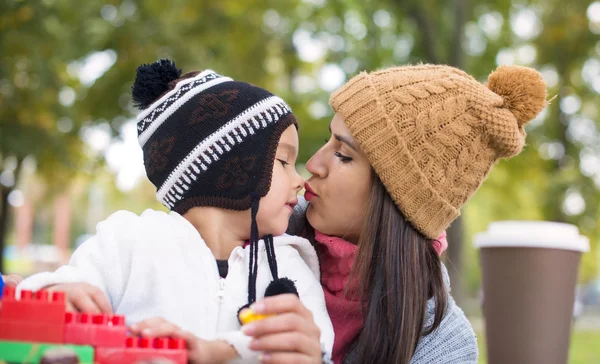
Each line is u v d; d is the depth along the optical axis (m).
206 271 1.62
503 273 2.56
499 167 11.96
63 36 8.11
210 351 1.30
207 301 1.60
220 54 9.77
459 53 9.07
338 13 10.15
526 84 1.91
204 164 1.66
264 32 10.16
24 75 7.98
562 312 2.53
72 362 1.11
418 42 9.53
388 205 1.83
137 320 1.55
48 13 7.82
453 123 1.83
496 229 2.60
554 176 12.62
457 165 1.85
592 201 12.37
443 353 1.83
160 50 8.61
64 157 8.68
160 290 1.57
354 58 9.85
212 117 1.67
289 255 1.76
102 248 1.61
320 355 1.35
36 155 8.27
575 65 12.59
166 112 1.70
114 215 1.71
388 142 1.79
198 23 9.48
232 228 1.70
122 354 1.16
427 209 1.84
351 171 1.84
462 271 8.21
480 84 1.93
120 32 8.43
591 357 7.59
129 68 8.58
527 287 2.52
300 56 10.68
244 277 1.66
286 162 1.78
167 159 1.69
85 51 8.29
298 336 1.31
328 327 1.67
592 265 23.55
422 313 1.79
